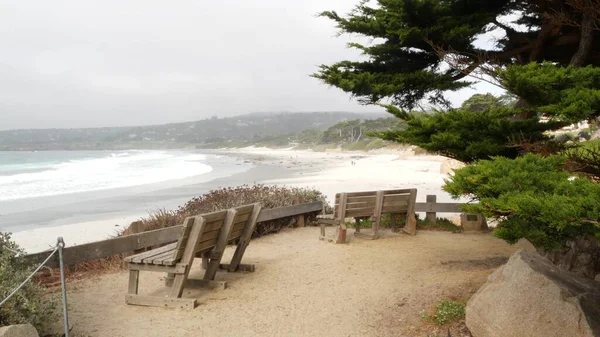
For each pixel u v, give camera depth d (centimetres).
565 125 528
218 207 1098
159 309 575
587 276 526
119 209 2359
